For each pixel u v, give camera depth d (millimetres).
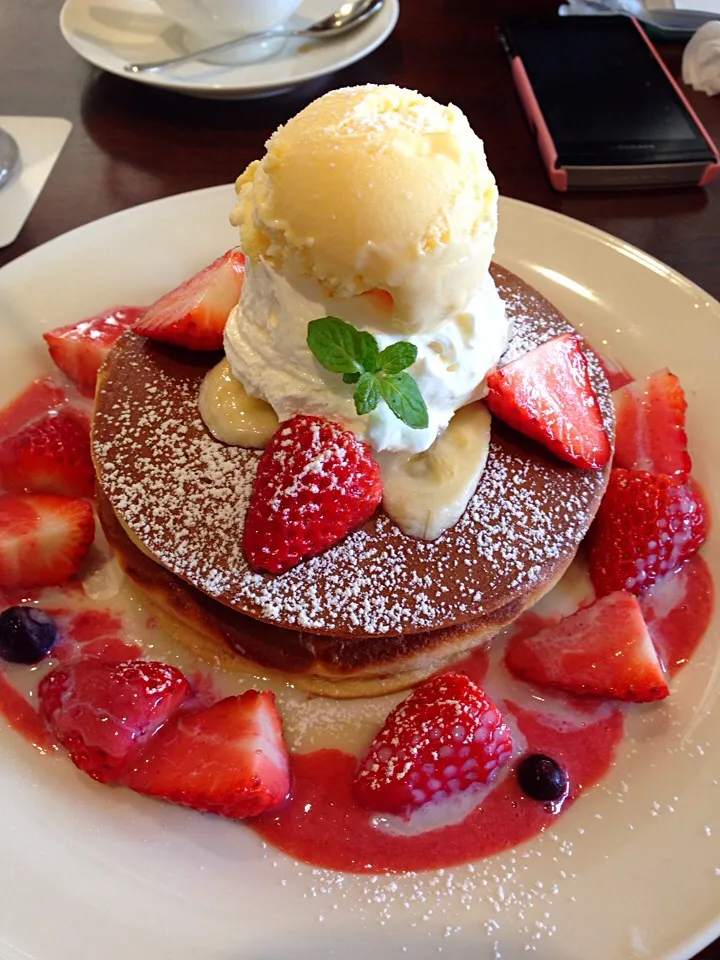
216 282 275
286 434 240
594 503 262
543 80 399
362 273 221
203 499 250
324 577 240
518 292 305
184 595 254
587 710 256
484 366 255
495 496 256
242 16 379
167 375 275
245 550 240
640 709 254
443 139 227
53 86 419
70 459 287
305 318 235
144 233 342
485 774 239
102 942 211
